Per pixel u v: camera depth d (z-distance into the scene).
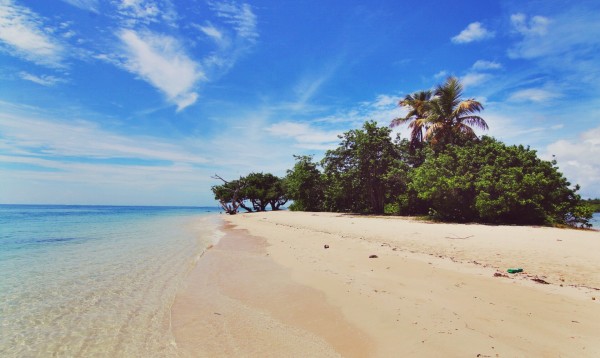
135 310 6.37
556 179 17.81
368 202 32.28
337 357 4.21
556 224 17.16
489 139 21.81
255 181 56.06
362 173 29.06
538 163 18.62
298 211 41.56
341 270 8.71
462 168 19.77
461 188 19.17
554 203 17.81
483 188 18.23
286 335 4.99
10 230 23.89
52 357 4.51
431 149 25.69
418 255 10.22
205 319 5.81
